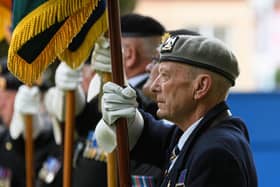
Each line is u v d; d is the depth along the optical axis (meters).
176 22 41.59
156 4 41.50
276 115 16.09
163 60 7.07
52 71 11.80
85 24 7.86
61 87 9.20
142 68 9.44
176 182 6.87
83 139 9.70
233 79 7.05
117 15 7.16
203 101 6.99
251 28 41.72
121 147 7.12
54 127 10.26
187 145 6.93
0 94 12.22
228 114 7.07
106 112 7.11
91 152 9.42
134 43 9.43
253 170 6.88
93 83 8.50
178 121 7.11
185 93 6.98
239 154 6.70
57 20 7.30
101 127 7.45
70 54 8.00
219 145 6.64
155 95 7.77
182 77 6.98
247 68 41.59
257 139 16.14
